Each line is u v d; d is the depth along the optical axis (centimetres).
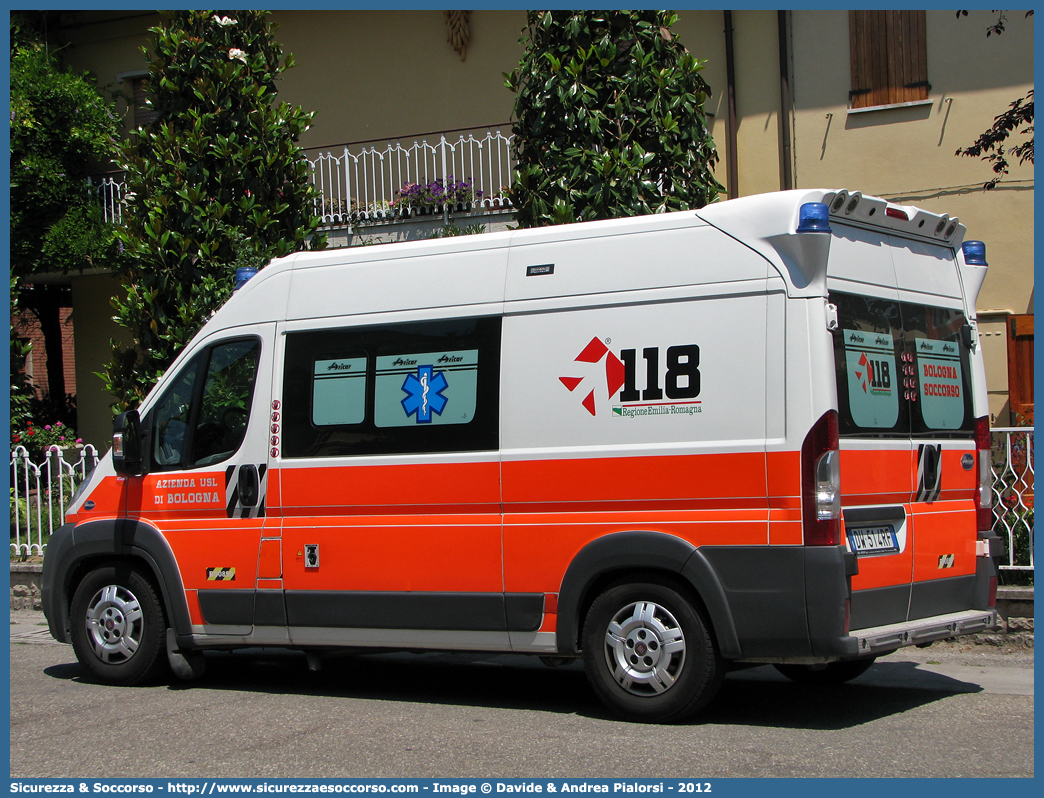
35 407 1678
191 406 720
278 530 677
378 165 1541
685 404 570
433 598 630
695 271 577
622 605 587
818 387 540
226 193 1089
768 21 1303
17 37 1583
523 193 928
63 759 547
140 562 731
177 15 1108
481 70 1486
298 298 694
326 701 674
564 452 598
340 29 1573
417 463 638
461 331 637
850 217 588
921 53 1231
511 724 593
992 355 1189
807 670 702
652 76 908
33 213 1491
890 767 494
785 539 539
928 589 606
